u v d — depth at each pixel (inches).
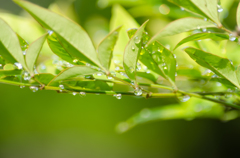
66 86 26.9
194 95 27.5
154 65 26.9
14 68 26.7
